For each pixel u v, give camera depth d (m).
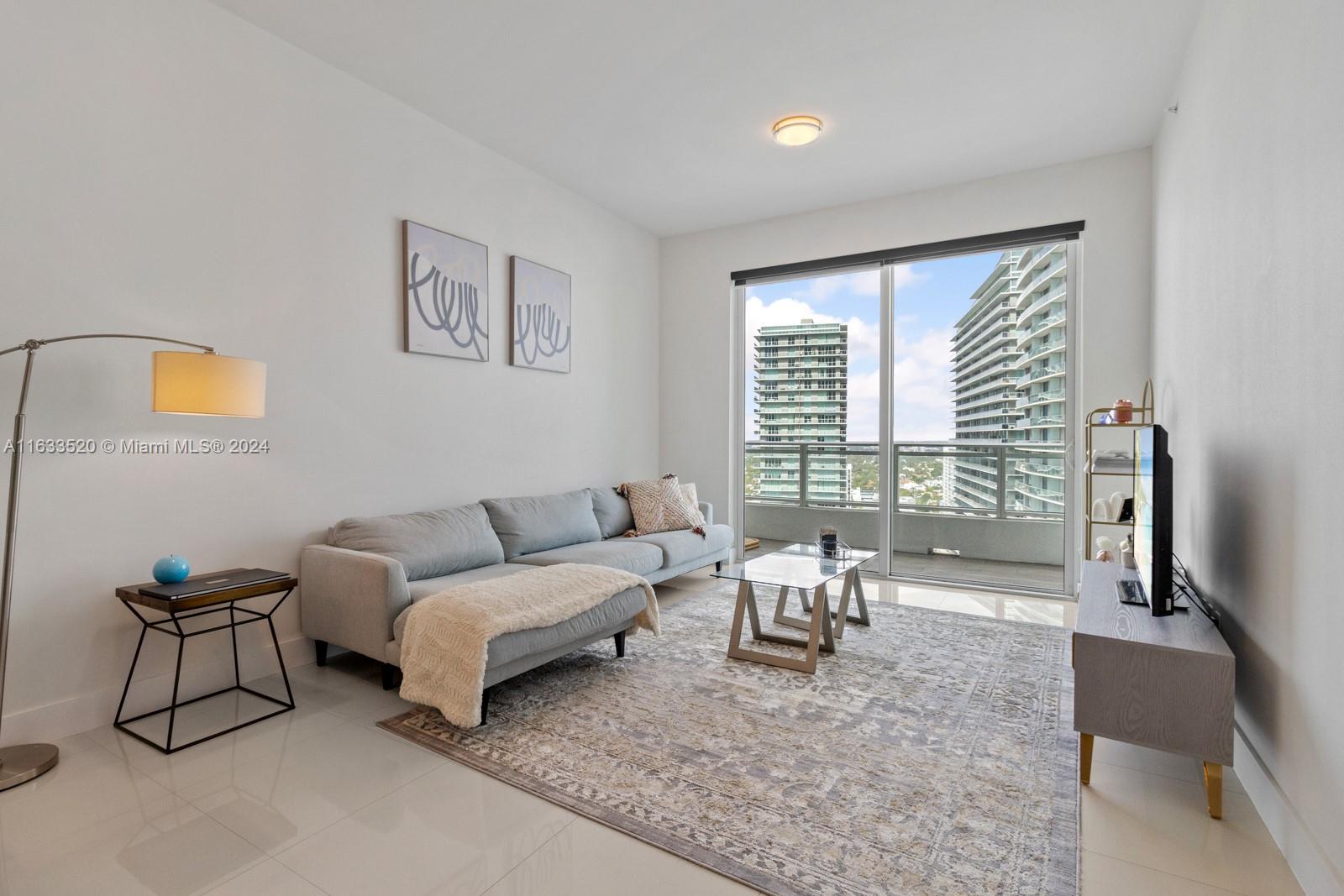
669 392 5.94
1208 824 1.89
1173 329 3.45
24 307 2.28
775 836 1.81
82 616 2.43
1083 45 3.08
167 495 2.66
